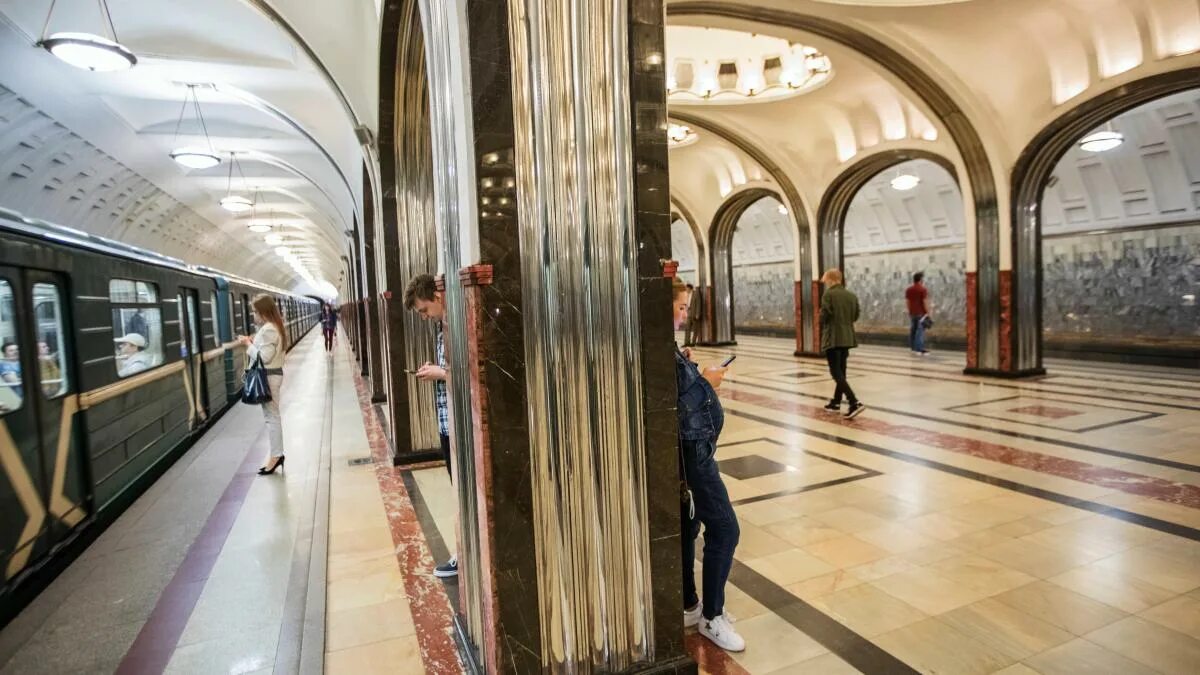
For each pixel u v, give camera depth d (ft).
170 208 44.83
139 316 20.49
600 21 7.91
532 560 7.84
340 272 134.72
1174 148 31.86
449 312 9.10
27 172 26.86
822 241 44.21
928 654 8.91
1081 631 9.32
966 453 18.56
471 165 7.45
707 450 8.92
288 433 26.84
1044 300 40.75
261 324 20.74
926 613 9.98
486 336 7.48
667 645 8.52
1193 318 33.12
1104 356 37.29
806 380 33.96
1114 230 36.37
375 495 17.51
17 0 18.79
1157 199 33.96
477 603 8.82
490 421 7.53
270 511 16.56
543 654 8.02
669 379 8.36
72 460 14.78
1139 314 35.55
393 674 9.00
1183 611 9.75
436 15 8.89
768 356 47.62
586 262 7.95
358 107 22.21
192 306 27.55
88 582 12.84
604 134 7.98
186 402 25.38
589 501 8.09
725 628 9.29
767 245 64.49
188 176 41.73
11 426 12.17
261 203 56.39
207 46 23.66
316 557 13.05
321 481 18.78
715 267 57.41
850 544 12.62
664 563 8.43
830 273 24.62
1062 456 17.90
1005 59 28.71
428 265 21.07
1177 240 33.45
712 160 53.06
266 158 39.24
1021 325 32.04
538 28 7.63
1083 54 26.63
